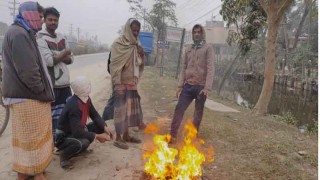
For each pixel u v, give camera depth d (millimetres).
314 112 15008
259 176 4172
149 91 11359
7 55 3307
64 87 4531
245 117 7883
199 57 5098
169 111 7809
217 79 20578
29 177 3740
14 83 3330
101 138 4258
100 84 13461
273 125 7297
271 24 8453
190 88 5188
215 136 5723
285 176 4223
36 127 3449
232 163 4527
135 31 4832
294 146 5512
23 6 3332
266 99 8727
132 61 4922
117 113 4934
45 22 4352
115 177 3910
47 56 4199
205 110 8195
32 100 3395
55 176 3910
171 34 17297
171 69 24750
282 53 28328
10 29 3268
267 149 5195
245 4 9586
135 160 4453
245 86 25109
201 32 5148
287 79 26281
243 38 10961
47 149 3605
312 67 24422
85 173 4012
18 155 3498
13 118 3465
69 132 4184
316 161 4832
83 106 4156
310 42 26250
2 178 3896
